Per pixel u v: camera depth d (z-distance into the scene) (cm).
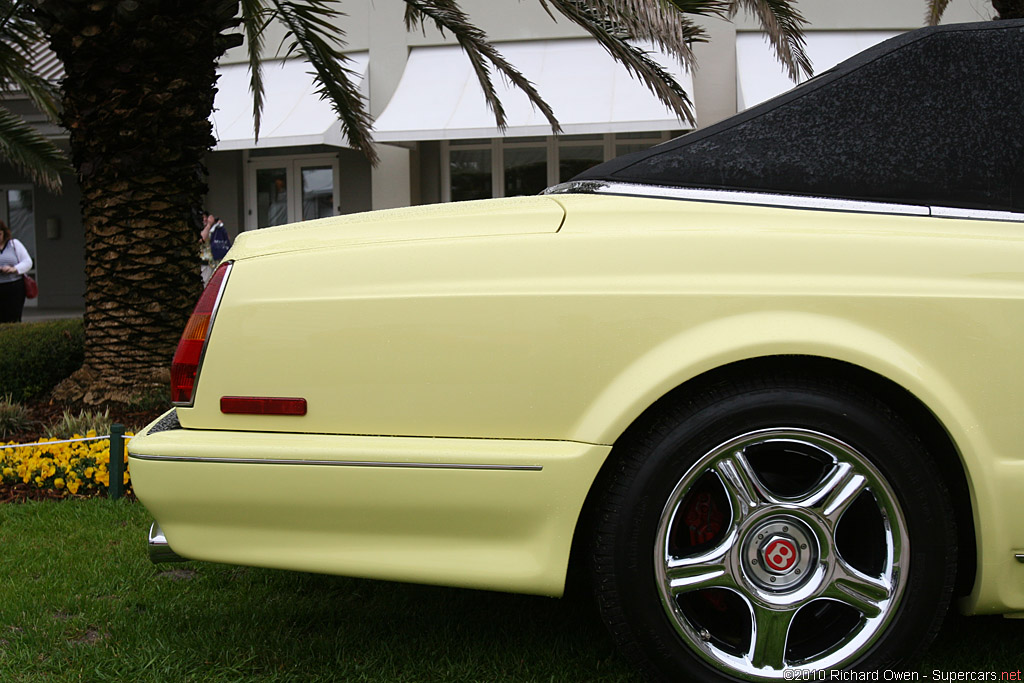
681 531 213
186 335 213
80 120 550
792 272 201
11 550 336
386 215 238
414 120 1266
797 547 200
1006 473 198
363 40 1402
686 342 197
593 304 199
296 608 274
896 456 197
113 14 517
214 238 1096
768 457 216
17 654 242
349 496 200
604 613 201
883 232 209
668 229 209
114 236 563
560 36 1343
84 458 438
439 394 202
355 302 205
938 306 198
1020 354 199
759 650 201
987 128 219
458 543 201
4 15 749
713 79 1303
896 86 221
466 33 702
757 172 220
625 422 195
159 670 232
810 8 1282
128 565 317
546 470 196
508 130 1211
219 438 205
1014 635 245
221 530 206
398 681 225
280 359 206
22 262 906
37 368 623
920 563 198
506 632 255
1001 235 210
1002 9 590
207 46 559
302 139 1295
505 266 205
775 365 205
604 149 1409
